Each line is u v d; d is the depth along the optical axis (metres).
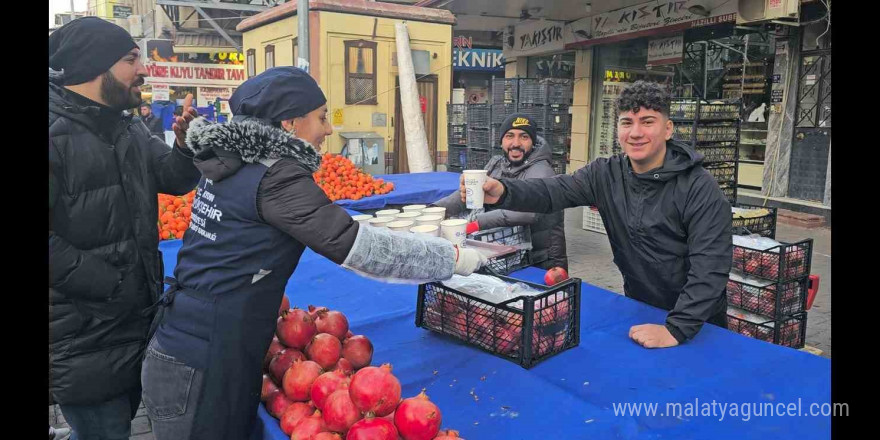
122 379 2.12
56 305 1.97
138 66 2.10
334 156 6.57
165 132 12.43
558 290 2.14
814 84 9.69
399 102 9.49
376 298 2.91
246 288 1.66
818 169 9.74
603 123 14.27
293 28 9.11
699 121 7.55
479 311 2.20
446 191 6.44
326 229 1.61
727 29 11.24
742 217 4.34
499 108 9.91
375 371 1.53
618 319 2.53
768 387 1.92
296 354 1.88
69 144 1.96
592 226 9.21
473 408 1.82
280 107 1.71
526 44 16.06
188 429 1.68
